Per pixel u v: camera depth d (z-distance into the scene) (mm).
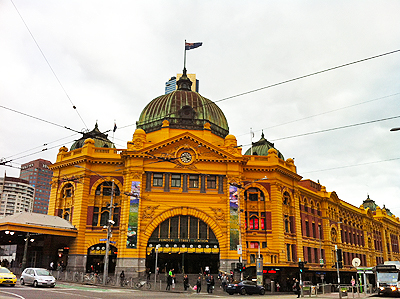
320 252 72750
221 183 57188
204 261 56375
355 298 40125
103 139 68188
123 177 57625
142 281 44781
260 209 59906
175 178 57125
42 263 58250
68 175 60438
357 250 93125
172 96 66438
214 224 55188
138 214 53656
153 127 64438
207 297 34344
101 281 48000
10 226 48375
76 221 56062
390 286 44094
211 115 66188
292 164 66750
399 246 130250
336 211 84125
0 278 33781
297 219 65000
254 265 51938
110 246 56500
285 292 49094
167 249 53875
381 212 117188
